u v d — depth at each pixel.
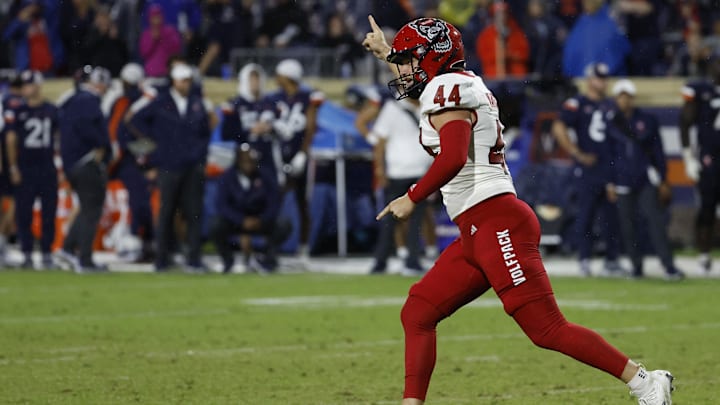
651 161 53.12
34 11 72.69
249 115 55.69
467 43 71.50
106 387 25.14
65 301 43.53
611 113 52.94
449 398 23.78
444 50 18.92
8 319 37.84
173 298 44.69
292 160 56.69
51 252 59.47
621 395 24.08
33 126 58.09
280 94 56.53
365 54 70.56
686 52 73.69
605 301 43.34
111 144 56.53
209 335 33.94
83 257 56.72
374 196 63.91
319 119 62.62
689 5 78.75
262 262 57.03
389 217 55.19
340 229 63.16
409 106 53.47
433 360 19.12
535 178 61.16
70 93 57.50
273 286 49.72
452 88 18.19
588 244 54.81
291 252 63.22
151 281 52.12
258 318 38.12
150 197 60.62
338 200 62.94
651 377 18.73
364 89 66.12
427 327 19.14
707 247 56.66
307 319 37.84
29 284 50.62
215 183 63.38
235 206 56.06
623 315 38.78
